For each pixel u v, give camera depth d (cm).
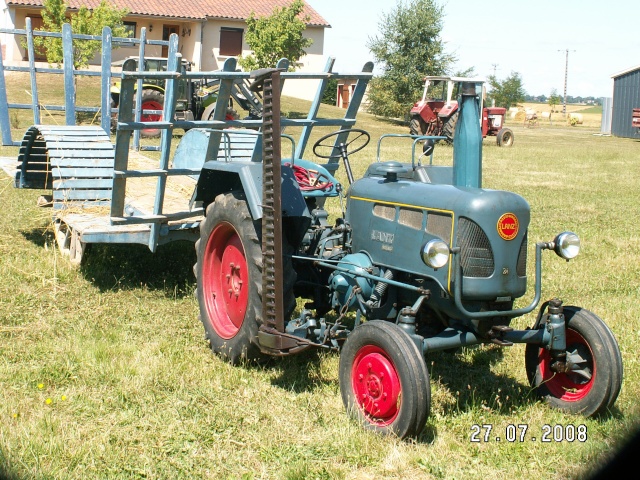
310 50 3888
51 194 941
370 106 4131
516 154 2502
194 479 353
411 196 440
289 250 493
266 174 444
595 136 4231
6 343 516
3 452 365
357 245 475
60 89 3025
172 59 571
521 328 579
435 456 377
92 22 2477
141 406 427
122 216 592
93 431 397
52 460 364
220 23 3631
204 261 534
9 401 425
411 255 434
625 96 4256
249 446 387
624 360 515
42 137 803
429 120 2605
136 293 641
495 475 364
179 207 702
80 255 686
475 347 546
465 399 456
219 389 456
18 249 762
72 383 456
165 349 520
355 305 464
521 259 420
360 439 389
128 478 354
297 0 2805
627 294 699
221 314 524
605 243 948
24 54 3306
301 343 450
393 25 4050
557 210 1227
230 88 565
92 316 579
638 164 2233
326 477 358
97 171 755
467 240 409
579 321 429
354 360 417
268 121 437
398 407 390
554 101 8744
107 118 953
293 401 443
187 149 769
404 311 406
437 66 4019
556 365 429
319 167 560
